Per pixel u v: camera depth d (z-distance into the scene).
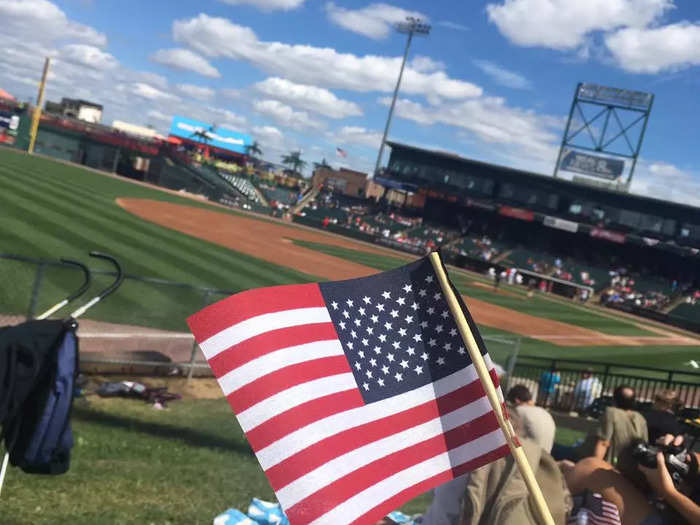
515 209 68.88
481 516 3.04
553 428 3.94
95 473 6.39
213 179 86.31
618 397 5.29
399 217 78.25
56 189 44.25
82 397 9.83
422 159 78.62
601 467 3.80
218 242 39.06
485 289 49.62
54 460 3.64
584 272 64.19
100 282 18.92
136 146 85.69
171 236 35.78
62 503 5.39
